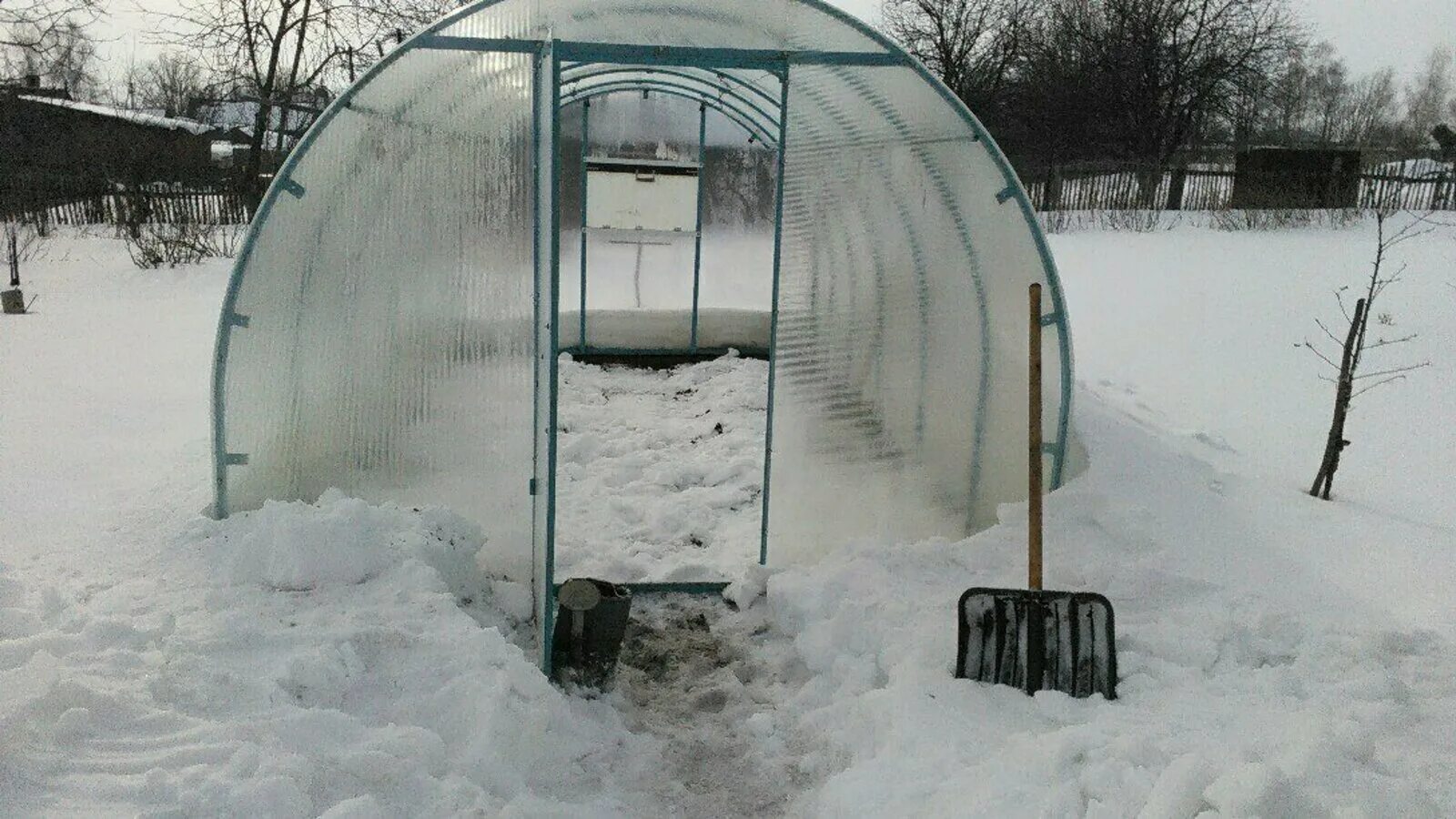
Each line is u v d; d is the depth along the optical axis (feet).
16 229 53.47
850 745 11.66
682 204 32.32
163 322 36.81
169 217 56.24
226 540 14.01
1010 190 16.19
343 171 14.79
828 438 16.93
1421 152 77.97
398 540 13.82
